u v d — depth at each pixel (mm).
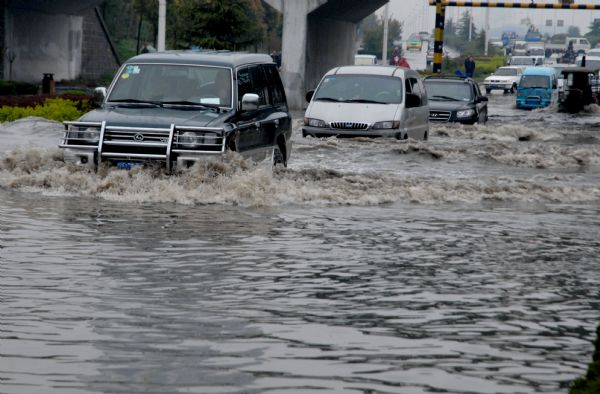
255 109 31484
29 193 29625
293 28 105938
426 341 14531
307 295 17344
